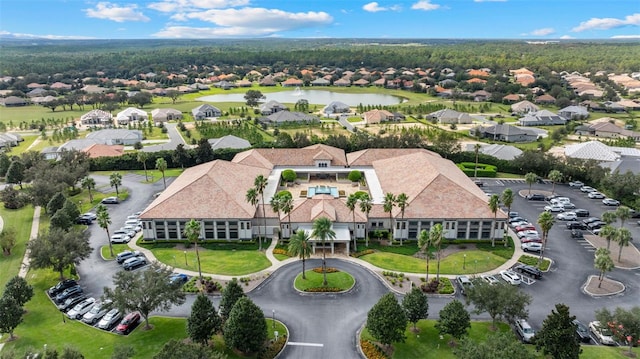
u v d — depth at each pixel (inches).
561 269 3698.3
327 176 5876.0
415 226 4190.5
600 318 2733.8
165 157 6619.1
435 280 3454.7
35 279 3624.5
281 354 2714.1
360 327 2970.0
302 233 3395.7
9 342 2832.2
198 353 2150.6
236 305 2620.6
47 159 6599.4
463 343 2391.7
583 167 5802.2
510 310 2770.7
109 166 6565.0
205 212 4227.4
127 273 2945.4
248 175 5152.6
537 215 4825.3
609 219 3986.2
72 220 4507.9
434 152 6441.9
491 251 4023.1
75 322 3053.6
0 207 5201.8
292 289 3415.4
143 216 4185.5
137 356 2689.5
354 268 3722.9
